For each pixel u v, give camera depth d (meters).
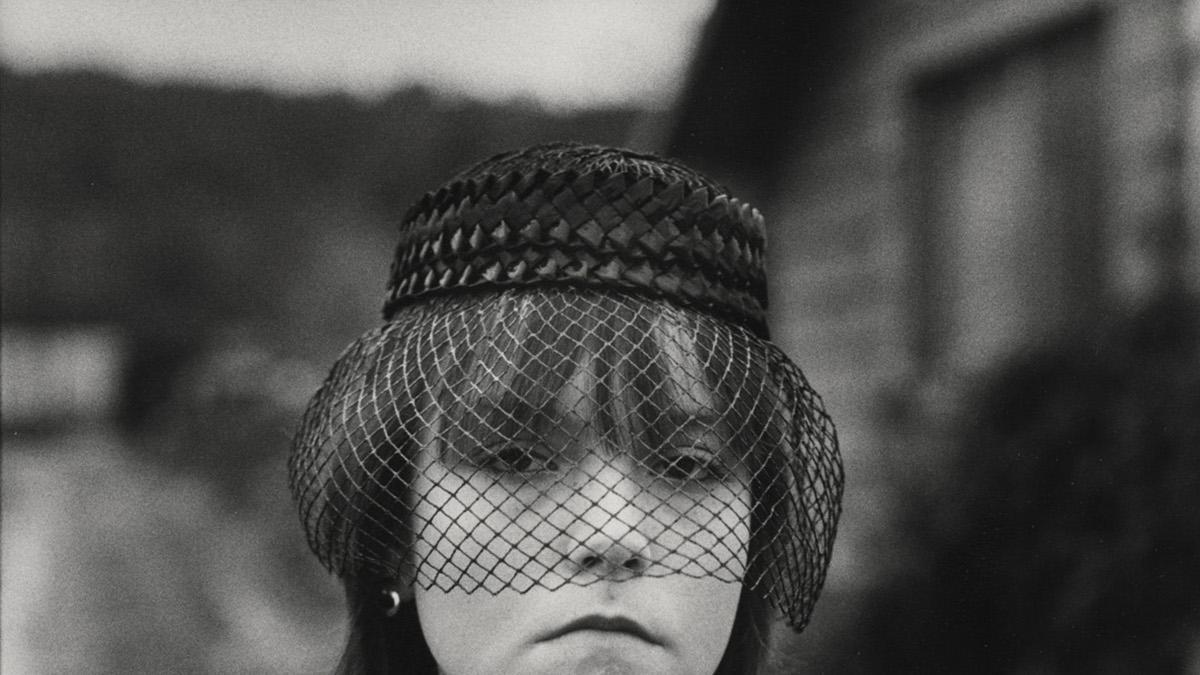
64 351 52.78
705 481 1.43
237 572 13.03
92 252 53.81
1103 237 4.72
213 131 55.12
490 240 1.43
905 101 5.83
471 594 1.37
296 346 36.56
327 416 1.57
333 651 2.07
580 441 1.37
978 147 5.50
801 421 1.54
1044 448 3.77
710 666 1.41
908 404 5.49
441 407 1.42
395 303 1.57
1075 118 4.91
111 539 16.06
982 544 3.90
